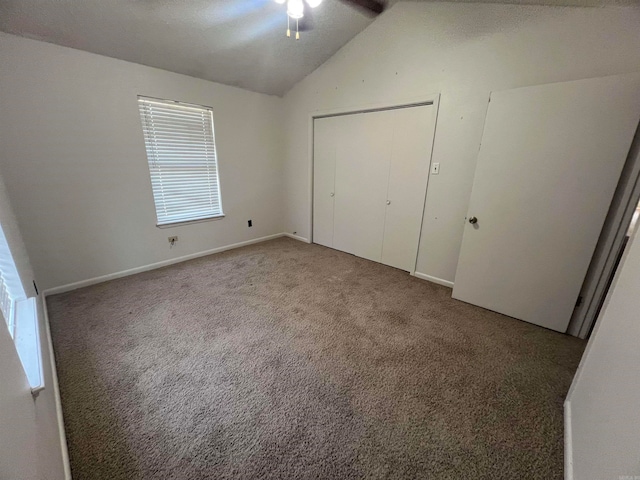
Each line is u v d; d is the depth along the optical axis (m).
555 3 1.79
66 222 2.46
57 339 1.85
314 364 1.66
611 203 1.74
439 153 2.58
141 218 2.93
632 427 0.69
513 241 2.11
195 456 1.13
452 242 2.66
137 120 2.71
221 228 3.69
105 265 2.75
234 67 3.05
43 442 0.80
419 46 2.49
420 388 1.49
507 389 1.49
